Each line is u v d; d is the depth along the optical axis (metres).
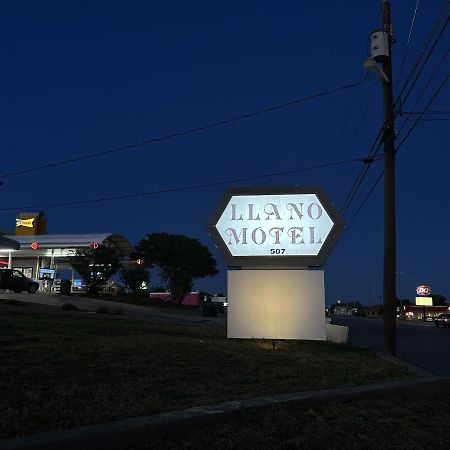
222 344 13.95
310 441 5.92
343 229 17.50
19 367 8.19
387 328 17.78
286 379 9.40
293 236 17.69
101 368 8.66
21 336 11.47
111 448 5.05
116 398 6.86
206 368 9.69
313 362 12.06
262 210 17.92
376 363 13.16
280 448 5.64
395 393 8.50
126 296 41.22
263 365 10.83
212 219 18.02
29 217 51.12
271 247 17.67
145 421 5.49
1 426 5.38
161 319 28.28
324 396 7.45
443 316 52.91
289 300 17.33
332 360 12.90
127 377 8.23
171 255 46.44
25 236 45.34
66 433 4.93
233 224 17.95
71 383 7.52
